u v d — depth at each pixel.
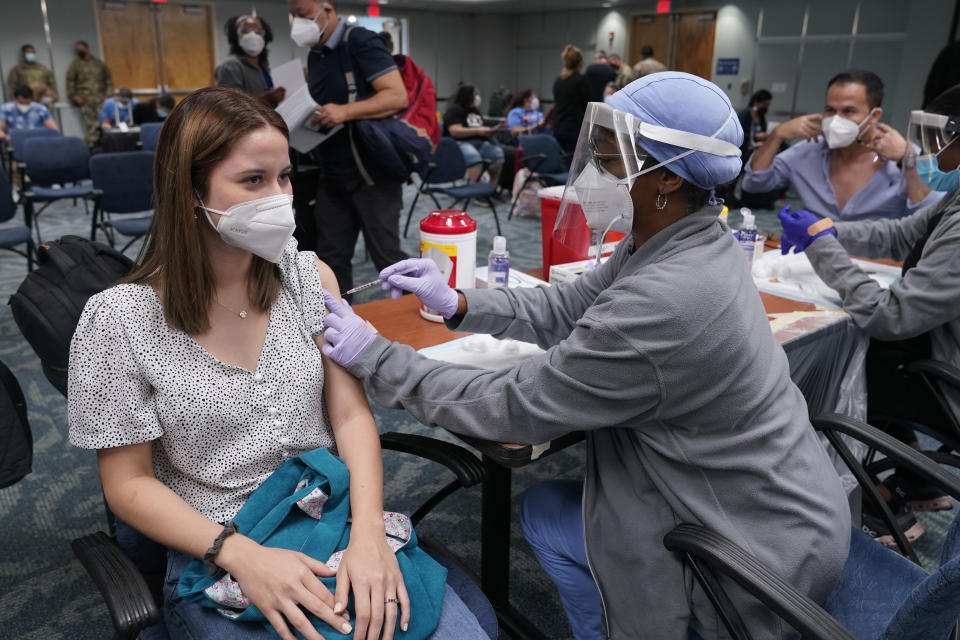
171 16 10.25
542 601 1.69
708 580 0.96
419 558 1.04
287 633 0.88
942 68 2.36
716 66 10.99
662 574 1.04
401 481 2.19
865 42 9.18
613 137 1.00
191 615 0.96
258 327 1.05
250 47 4.21
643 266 1.03
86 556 0.94
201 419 0.99
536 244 5.18
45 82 9.08
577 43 13.02
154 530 0.95
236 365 1.02
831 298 1.86
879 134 2.28
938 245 1.59
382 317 1.68
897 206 2.44
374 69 2.83
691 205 1.02
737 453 0.99
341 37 2.82
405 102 2.91
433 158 5.13
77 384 0.92
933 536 1.95
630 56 12.20
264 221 0.94
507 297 1.39
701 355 0.93
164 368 0.96
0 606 1.63
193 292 0.95
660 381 0.95
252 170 0.92
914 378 1.79
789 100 10.20
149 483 0.97
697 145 0.95
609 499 1.10
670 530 1.02
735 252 1.02
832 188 2.57
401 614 0.92
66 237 1.34
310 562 0.92
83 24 9.54
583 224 1.34
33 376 2.88
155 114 7.17
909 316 1.60
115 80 10.03
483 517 1.50
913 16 7.63
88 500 2.06
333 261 3.23
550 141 5.95
